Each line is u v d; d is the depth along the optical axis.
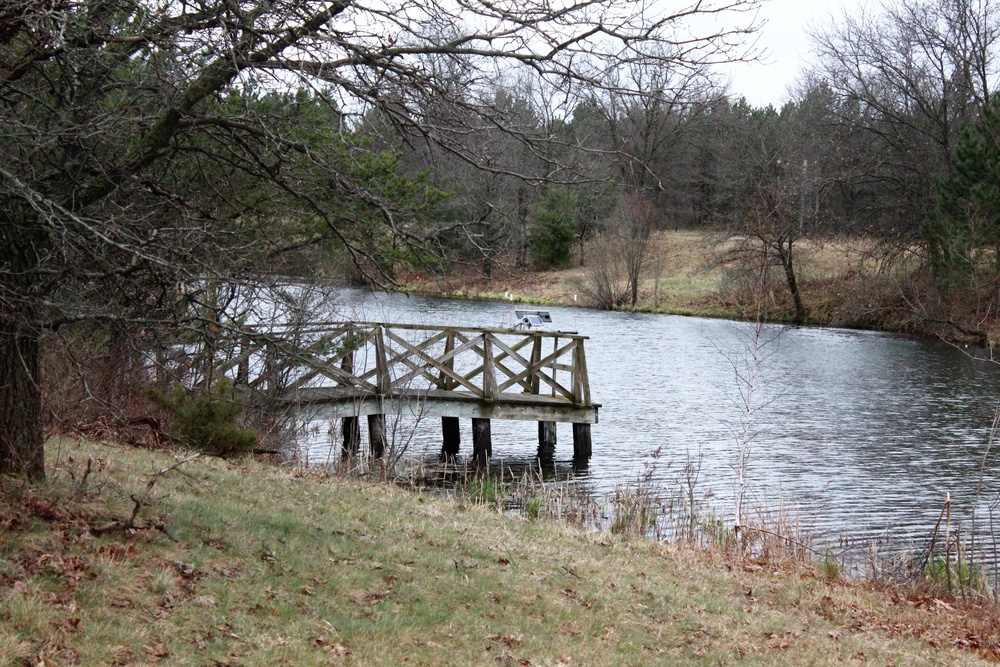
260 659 5.52
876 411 24.05
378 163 9.17
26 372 7.11
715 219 55.03
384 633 6.33
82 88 6.89
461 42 6.58
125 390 11.05
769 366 31.69
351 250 7.20
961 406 24.86
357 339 14.73
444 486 15.59
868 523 14.52
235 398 12.51
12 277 6.55
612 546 10.58
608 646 6.94
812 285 47.44
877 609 9.84
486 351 18.12
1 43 6.33
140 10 5.97
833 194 50.53
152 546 6.85
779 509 13.60
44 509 6.88
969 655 8.62
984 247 39.50
